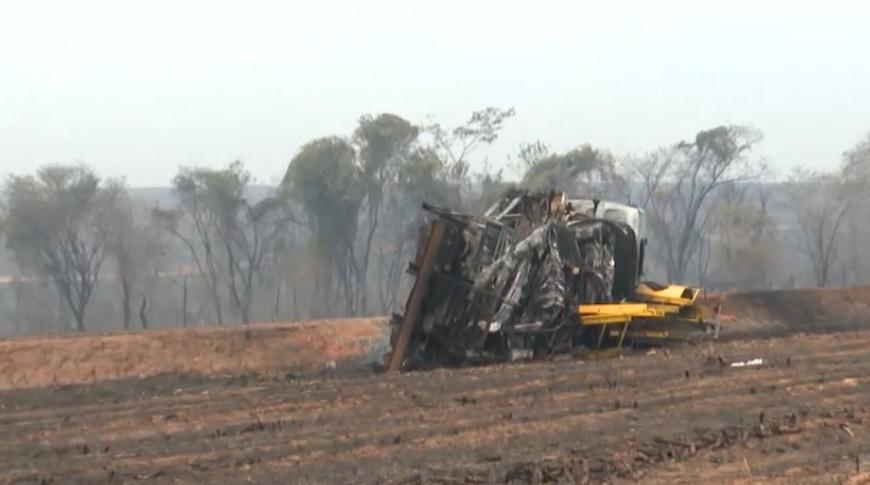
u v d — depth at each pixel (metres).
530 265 64.75
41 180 149.12
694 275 189.12
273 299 166.38
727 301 109.31
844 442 40.97
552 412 45.88
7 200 148.88
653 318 69.50
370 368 67.56
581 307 66.44
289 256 158.38
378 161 158.25
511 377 55.53
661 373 56.81
